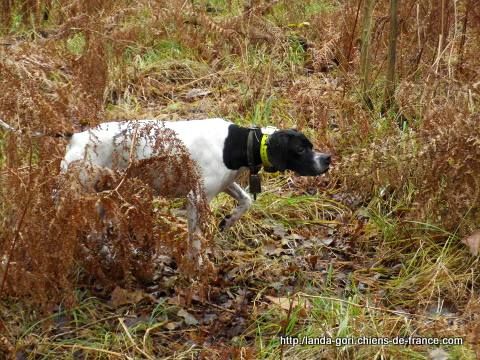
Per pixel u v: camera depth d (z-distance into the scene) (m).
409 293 4.74
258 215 5.34
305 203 5.41
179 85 6.46
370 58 6.04
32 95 4.32
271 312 4.57
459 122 4.84
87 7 6.43
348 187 5.42
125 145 4.58
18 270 4.27
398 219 5.12
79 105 4.61
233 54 6.66
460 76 5.75
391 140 5.22
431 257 4.93
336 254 5.08
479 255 4.79
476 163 4.81
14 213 4.27
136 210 4.40
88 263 4.61
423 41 6.10
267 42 6.65
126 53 6.57
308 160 4.78
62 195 4.26
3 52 4.41
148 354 4.31
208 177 4.79
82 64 5.45
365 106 5.99
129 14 6.80
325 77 6.37
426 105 5.53
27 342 4.33
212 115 6.04
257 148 4.78
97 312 4.56
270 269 4.91
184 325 4.54
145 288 4.75
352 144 5.73
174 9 6.64
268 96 6.27
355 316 4.45
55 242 4.28
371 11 5.97
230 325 4.54
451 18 6.09
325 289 4.72
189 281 4.78
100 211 4.59
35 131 4.37
